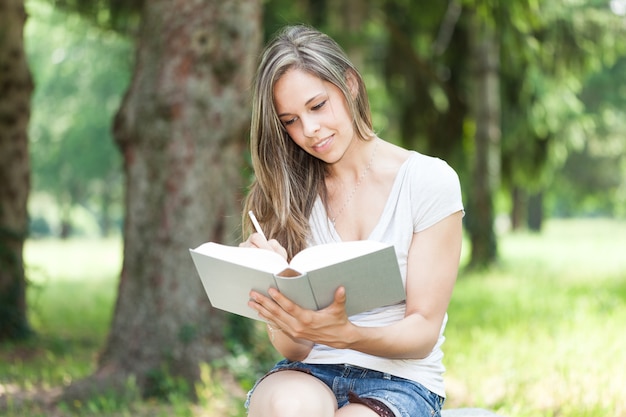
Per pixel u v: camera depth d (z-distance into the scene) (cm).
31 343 1133
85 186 4666
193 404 746
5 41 1162
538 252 2933
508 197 2458
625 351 858
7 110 1170
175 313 791
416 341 336
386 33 1925
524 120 2047
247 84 807
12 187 1170
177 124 788
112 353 803
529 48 1500
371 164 368
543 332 1029
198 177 791
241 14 798
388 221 354
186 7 785
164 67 789
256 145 369
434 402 356
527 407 674
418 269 347
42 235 6631
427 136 2006
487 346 957
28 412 725
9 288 1155
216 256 322
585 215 8631
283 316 316
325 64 348
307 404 327
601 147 3688
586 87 3209
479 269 1992
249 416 349
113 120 820
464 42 1953
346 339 319
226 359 795
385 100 2047
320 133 351
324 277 301
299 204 374
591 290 1534
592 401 676
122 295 808
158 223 793
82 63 3869
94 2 1377
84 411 727
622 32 1859
